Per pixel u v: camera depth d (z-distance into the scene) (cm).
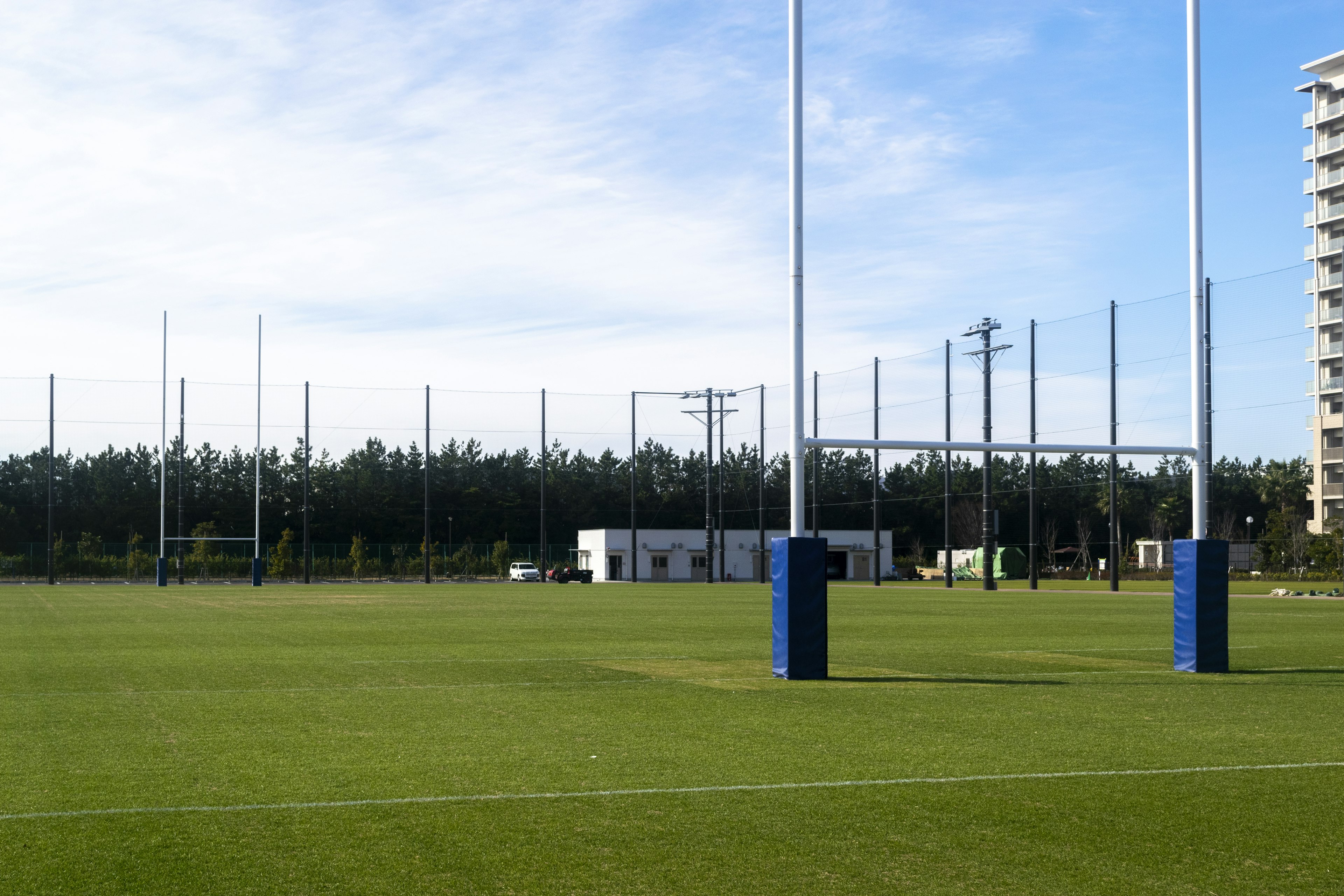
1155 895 612
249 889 618
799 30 1728
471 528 11788
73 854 684
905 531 12256
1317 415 9562
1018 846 704
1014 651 2102
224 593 5094
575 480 12925
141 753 1012
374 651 2061
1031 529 6044
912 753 1014
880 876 644
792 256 1731
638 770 935
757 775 916
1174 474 11738
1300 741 1077
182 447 7081
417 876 641
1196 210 1945
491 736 1106
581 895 611
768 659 1903
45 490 11481
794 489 1708
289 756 1000
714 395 8325
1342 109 9644
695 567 9325
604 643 2259
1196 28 1934
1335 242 9606
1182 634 1744
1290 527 8394
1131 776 912
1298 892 618
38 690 1472
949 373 6444
